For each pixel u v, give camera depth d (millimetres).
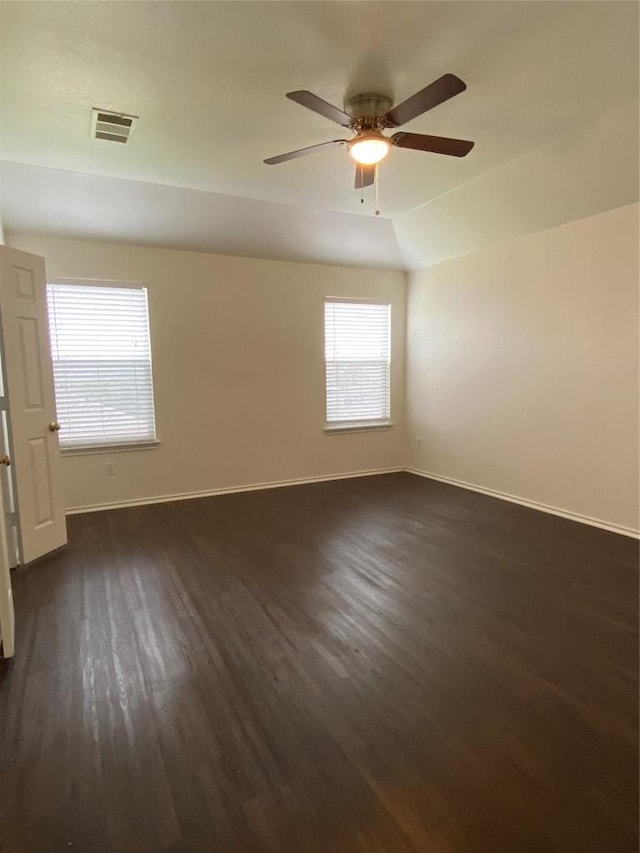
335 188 4016
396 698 1969
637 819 1425
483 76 2488
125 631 2496
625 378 3705
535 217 4121
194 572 3205
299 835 1393
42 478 3453
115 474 4668
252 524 4160
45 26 2061
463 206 4367
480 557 3393
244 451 5238
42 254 4215
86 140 3096
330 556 3445
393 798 1510
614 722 1815
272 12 1998
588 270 3898
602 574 3086
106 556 3488
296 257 5234
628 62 2391
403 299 5965
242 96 2609
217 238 4703
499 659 2217
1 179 3586
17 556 3285
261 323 5191
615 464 3818
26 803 1505
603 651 2266
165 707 1933
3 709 1928
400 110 2338
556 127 3068
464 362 5176
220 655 2279
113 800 1513
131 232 4391
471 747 1710
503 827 1407
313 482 5609
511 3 1975
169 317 4746
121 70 2373
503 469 4824
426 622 2547
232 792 1538
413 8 1995
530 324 4422
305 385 5496
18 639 2432
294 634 2451
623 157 3240
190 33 2117
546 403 4332
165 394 4797
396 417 6090
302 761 1659
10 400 3184
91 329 4469
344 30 2119
